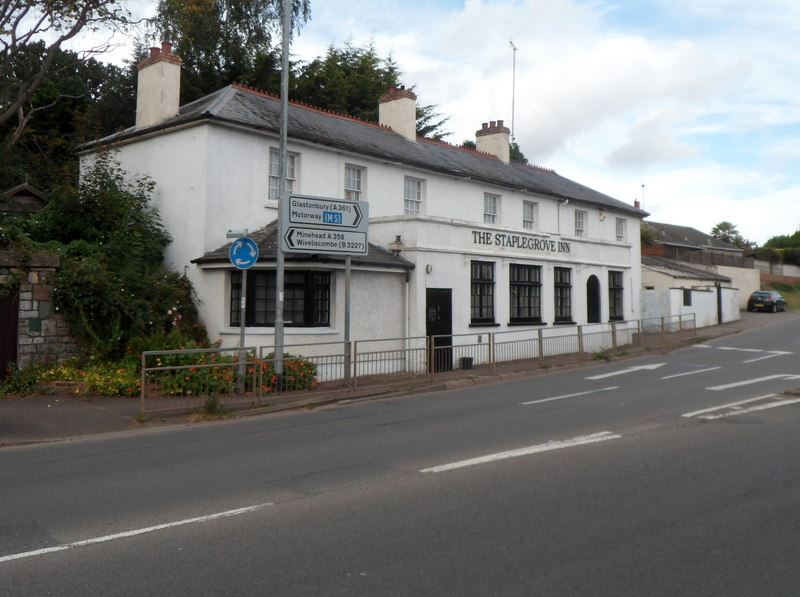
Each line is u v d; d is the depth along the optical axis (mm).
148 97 18562
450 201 21938
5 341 13273
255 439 9547
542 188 25391
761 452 8109
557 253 23688
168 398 11727
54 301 13758
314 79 33938
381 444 8961
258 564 4820
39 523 5824
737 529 5484
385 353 14578
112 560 4930
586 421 10336
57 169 21578
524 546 5121
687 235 60219
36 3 18422
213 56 30234
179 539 5359
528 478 7059
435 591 4352
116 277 14789
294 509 6109
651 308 31047
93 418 11023
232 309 16266
